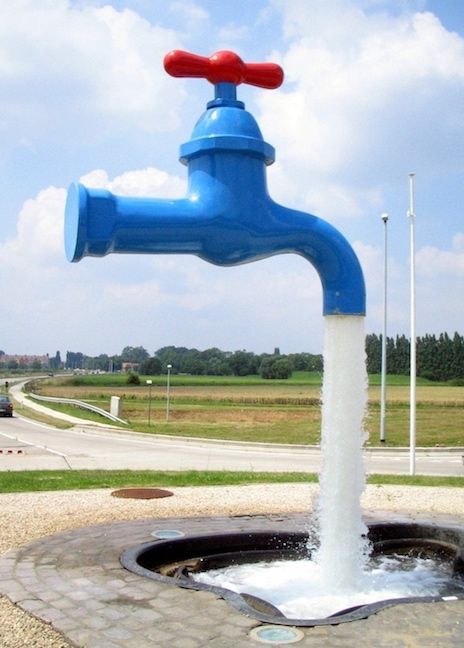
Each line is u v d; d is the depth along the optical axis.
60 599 4.27
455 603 4.06
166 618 3.90
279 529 6.33
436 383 92.88
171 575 5.44
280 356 125.44
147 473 11.91
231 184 4.70
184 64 4.75
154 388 76.06
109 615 3.97
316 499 8.88
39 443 20.23
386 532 6.34
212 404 46.81
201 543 5.92
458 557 5.57
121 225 4.51
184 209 4.64
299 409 41.06
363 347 5.02
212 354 140.75
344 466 4.95
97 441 21.66
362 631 3.65
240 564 5.90
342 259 4.98
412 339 14.84
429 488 10.32
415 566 5.89
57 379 109.38
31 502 8.34
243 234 4.74
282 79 5.04
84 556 5.34
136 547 5.51
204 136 4.71
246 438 23.42
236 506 8.28
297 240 4.94
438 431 26.75
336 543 5.04
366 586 5.17
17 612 4.07
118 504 8.27
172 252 4.80
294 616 4.54
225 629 3.72
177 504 8.36
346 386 4.94
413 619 3.81
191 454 18.31
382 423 22.95
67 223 4.70
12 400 48.94
